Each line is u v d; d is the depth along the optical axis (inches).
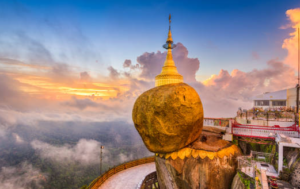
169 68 983.0
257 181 542.3
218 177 640.4
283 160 655.1
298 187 547.8
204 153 656.4
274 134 718.5
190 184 659.4
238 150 719.7
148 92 722.8
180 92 661.3
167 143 687.1
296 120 813.2
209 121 916.0
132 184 985.5
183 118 657.0
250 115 1015.6
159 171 786.2
